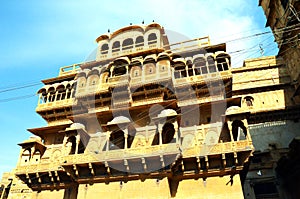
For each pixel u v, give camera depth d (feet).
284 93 107.86
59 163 82.58
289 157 83.76
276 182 91.35
